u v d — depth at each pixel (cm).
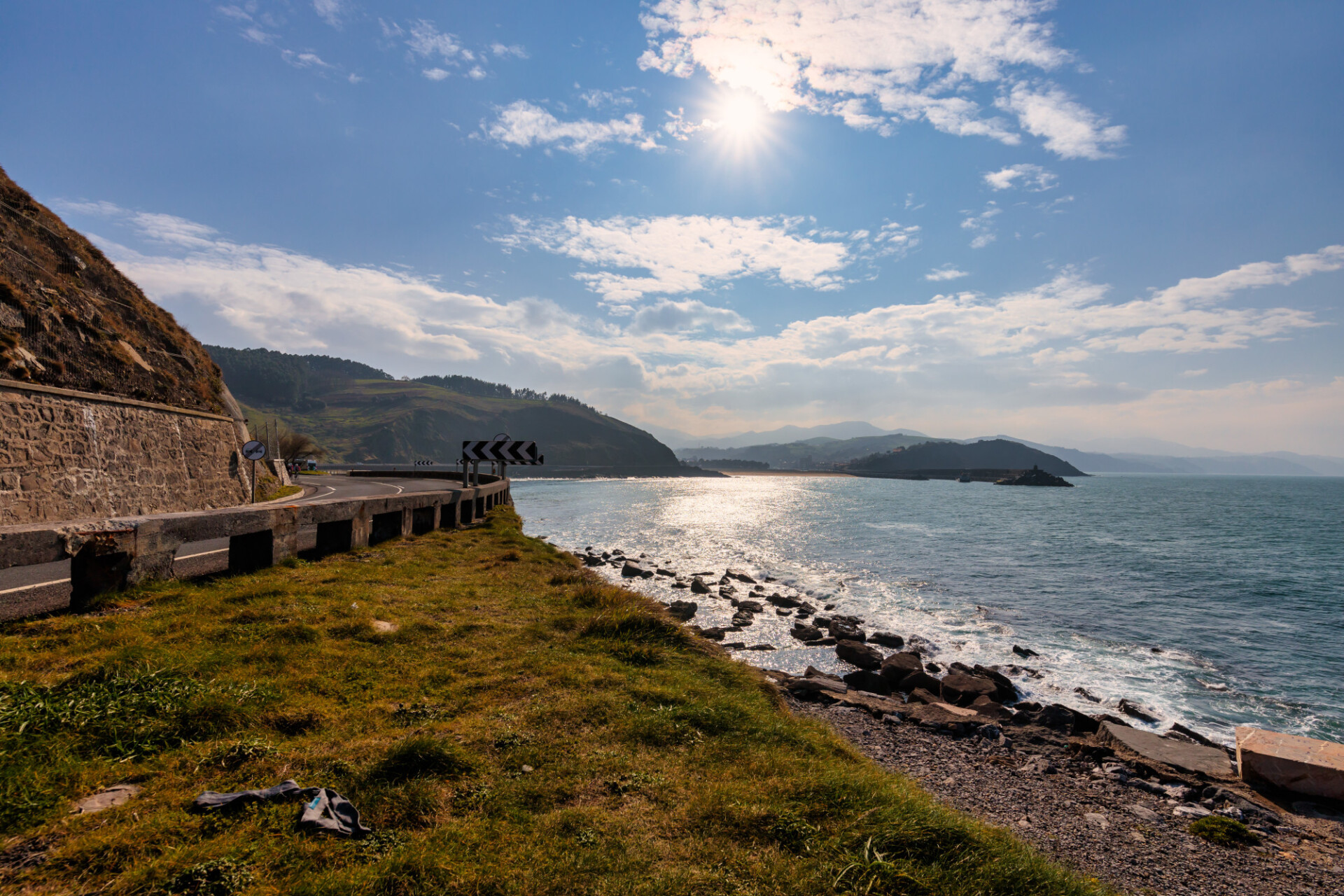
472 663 666
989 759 893
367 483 4091
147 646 571
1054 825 660
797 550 3641
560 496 9131
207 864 275
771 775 461
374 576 1016
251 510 942
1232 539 4588
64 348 1562
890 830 380
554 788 409
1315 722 1291
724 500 8412
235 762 393
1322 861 634
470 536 1739
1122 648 1802
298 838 310
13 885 260
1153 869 579
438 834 333
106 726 405
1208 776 879
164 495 1744
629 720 534
